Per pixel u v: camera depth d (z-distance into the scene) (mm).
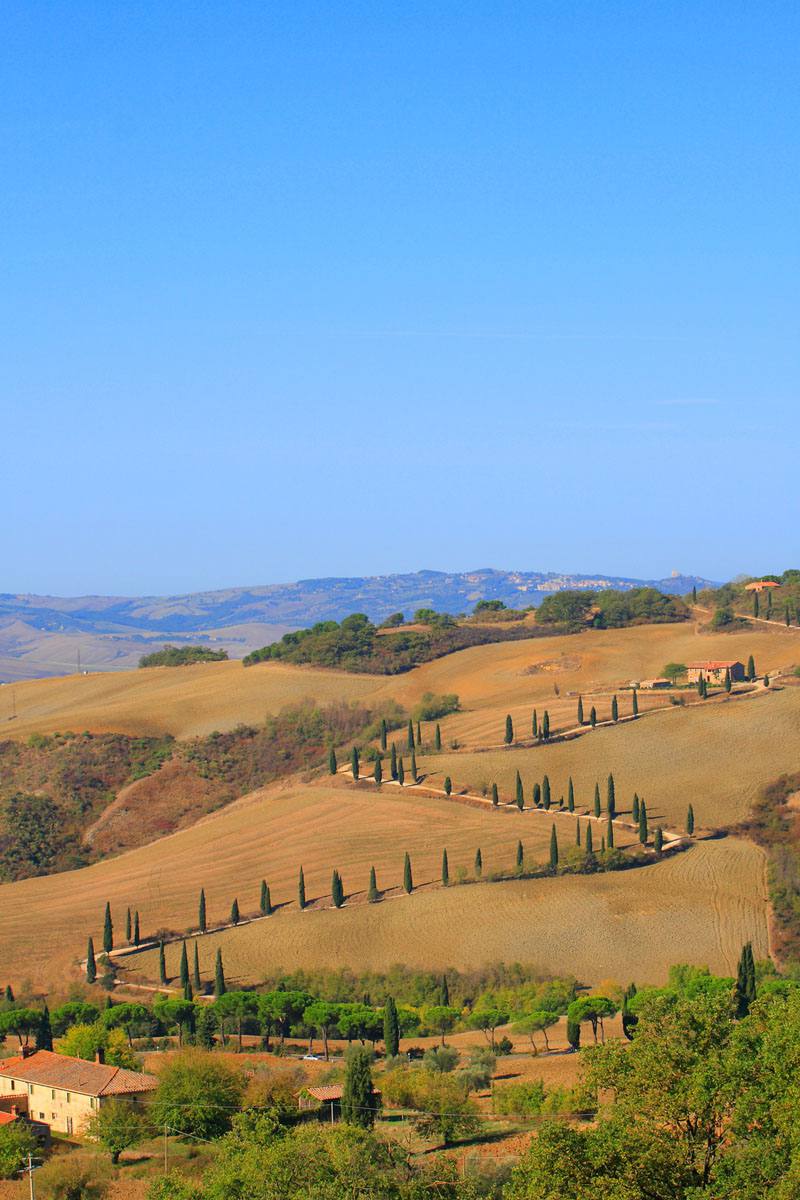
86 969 190875
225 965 187875
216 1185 80562
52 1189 91062
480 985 172375
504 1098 102125
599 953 179500
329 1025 147000
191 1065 105875
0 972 195750
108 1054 123812
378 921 197375
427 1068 114500
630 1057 71625
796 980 155750
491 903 198625
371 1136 82875
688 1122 67375
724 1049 69375
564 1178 64312
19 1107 110438
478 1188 78000
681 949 179500
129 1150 101938
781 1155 62375
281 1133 89625
